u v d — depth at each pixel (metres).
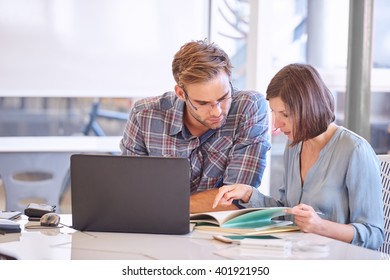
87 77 5.77
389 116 4.77
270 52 5.09
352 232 2.61
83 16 5.71
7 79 5.67
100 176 2.61
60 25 5.69
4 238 2.56
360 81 4.48
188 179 2.57
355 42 4.47
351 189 2.74
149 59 5.82
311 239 2.48
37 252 2.29
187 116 3.33
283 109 2.69
